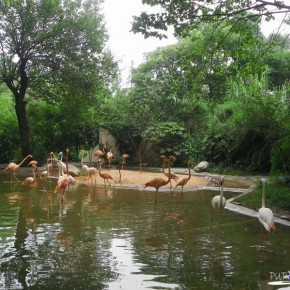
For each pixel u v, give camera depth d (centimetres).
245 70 1196
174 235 763
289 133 1359
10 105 2898
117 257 619
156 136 2386
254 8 950
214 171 2025
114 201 1168
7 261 596
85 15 2227
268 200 1054
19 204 1111
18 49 2175
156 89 2611
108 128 2639
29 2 2100
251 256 625
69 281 512
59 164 1566
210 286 496
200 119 2480
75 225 846
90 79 2245
